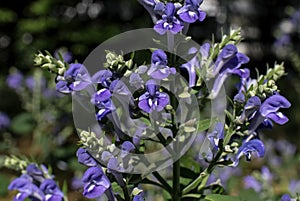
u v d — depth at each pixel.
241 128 0.39
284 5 2.02
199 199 0.41
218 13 1.80
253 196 0.55
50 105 0.98
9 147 1.03
